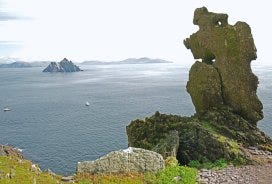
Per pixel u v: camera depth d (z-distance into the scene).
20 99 193.38
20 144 87.06
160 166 25.17
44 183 19.33
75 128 104.19
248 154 30.73
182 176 24.50
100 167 23.86
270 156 31.66
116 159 24.25
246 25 37.38
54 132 99.88
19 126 113.12
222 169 28.19
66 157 73.38
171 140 31.05
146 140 33.88
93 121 114.88
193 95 37.97
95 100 173.12
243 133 34.34
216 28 37.94
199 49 39.84
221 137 31.92
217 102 36.94
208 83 36.97
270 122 94.38
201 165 29.92
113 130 97.88
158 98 167.50
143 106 143.62
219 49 37.53
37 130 104.38
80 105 158.25
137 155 24.89
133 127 35.97
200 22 39.56
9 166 19.92
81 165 23.77
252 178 25.81
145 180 23.06
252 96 36.75
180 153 31.61
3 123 120.00
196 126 32.69
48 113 139.12
